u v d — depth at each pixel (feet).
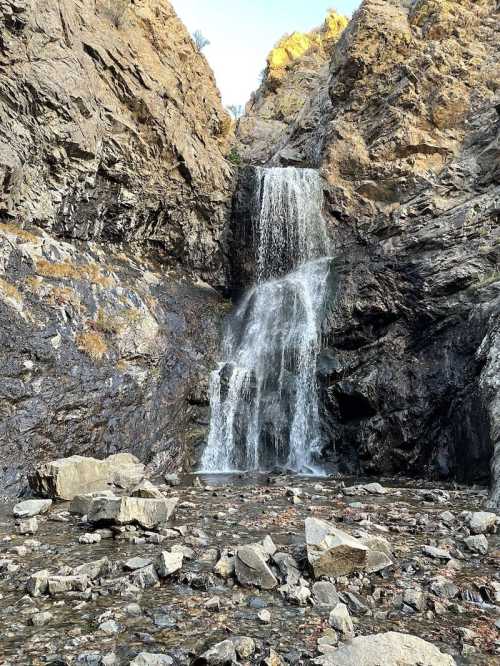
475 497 32.37
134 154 56.70
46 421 35.50
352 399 50.34
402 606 14.61
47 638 12.48
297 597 14.62
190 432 49.83
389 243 59.72
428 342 49.57
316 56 142.51
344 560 16.53
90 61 54.29
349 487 36.11
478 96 69.92
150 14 70.54
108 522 22.50
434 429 44.80
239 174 71.97
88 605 14.48
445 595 15.31
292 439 52.26
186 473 46.52
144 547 20.04
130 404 42.50
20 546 19.79
